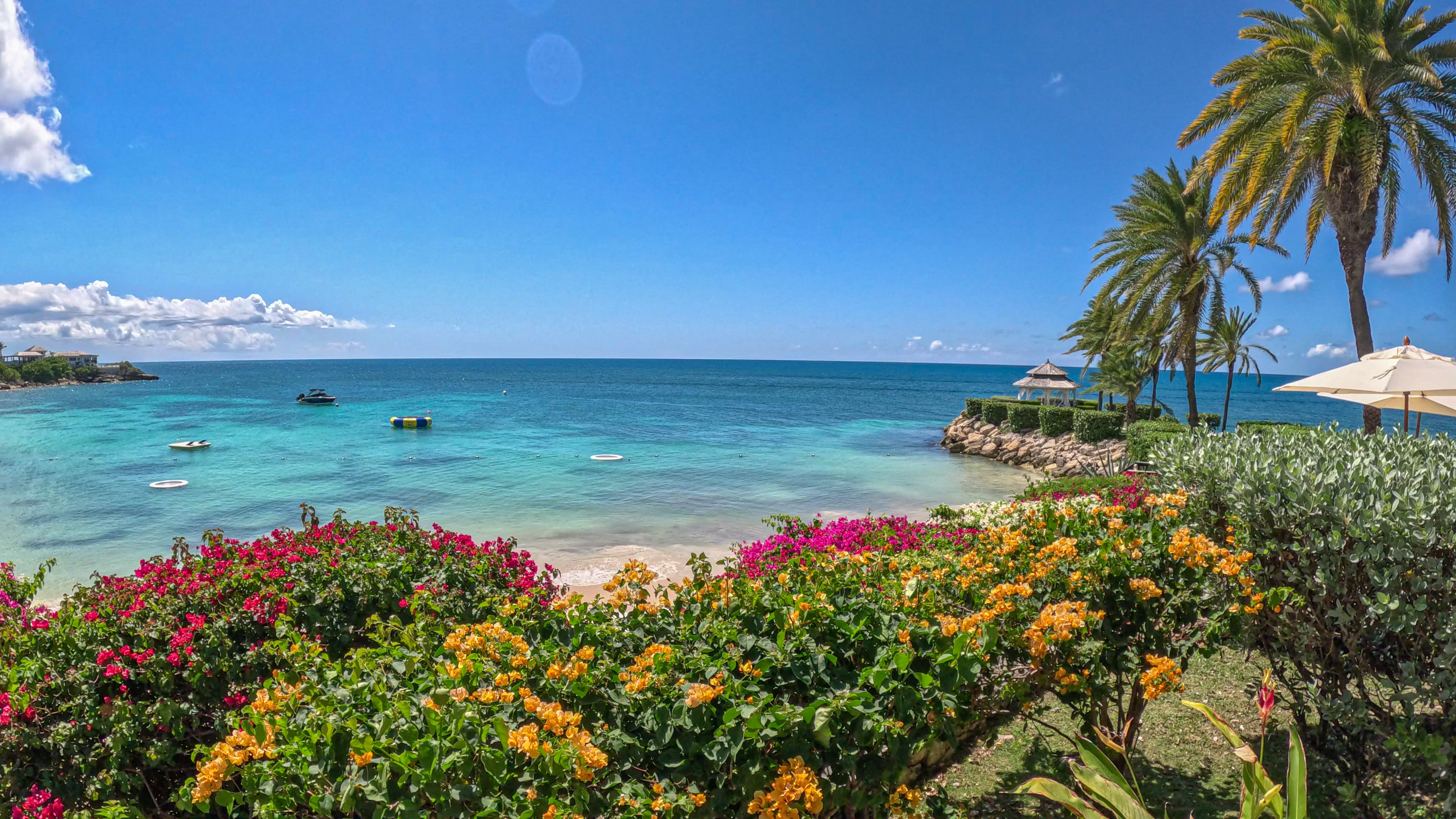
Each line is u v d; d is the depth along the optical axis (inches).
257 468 1020.5
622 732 97.0
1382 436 231.6
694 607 132.8
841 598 132.1
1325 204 535.2
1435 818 126.1
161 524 666.2
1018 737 180.9
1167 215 825.5
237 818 133.1
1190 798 148.8
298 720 94.0
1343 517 138.6
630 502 765.9
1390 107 513.3
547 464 1059.9
